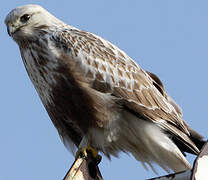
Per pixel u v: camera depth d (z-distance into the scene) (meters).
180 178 6.64
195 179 6.24
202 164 6.33
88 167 7.94
